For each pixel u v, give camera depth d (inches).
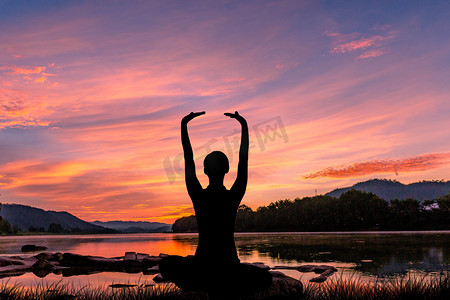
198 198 103.3
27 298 164.1
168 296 153.5
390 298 150.7
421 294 151.1
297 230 4143.7
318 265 332.8
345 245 680.4
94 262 380.8
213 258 97.1
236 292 95.7
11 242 1117.7
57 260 415.5
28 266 367.2
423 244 679.1
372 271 292.2
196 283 96.1
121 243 956.0
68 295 166.1
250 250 576.7
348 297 153.7
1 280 272.4
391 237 1114.7
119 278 280.2
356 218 3764.8
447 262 354.6
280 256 454.0
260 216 4498.0
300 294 174.4
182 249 649.0
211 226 100.3
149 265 377.4
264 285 97.7
